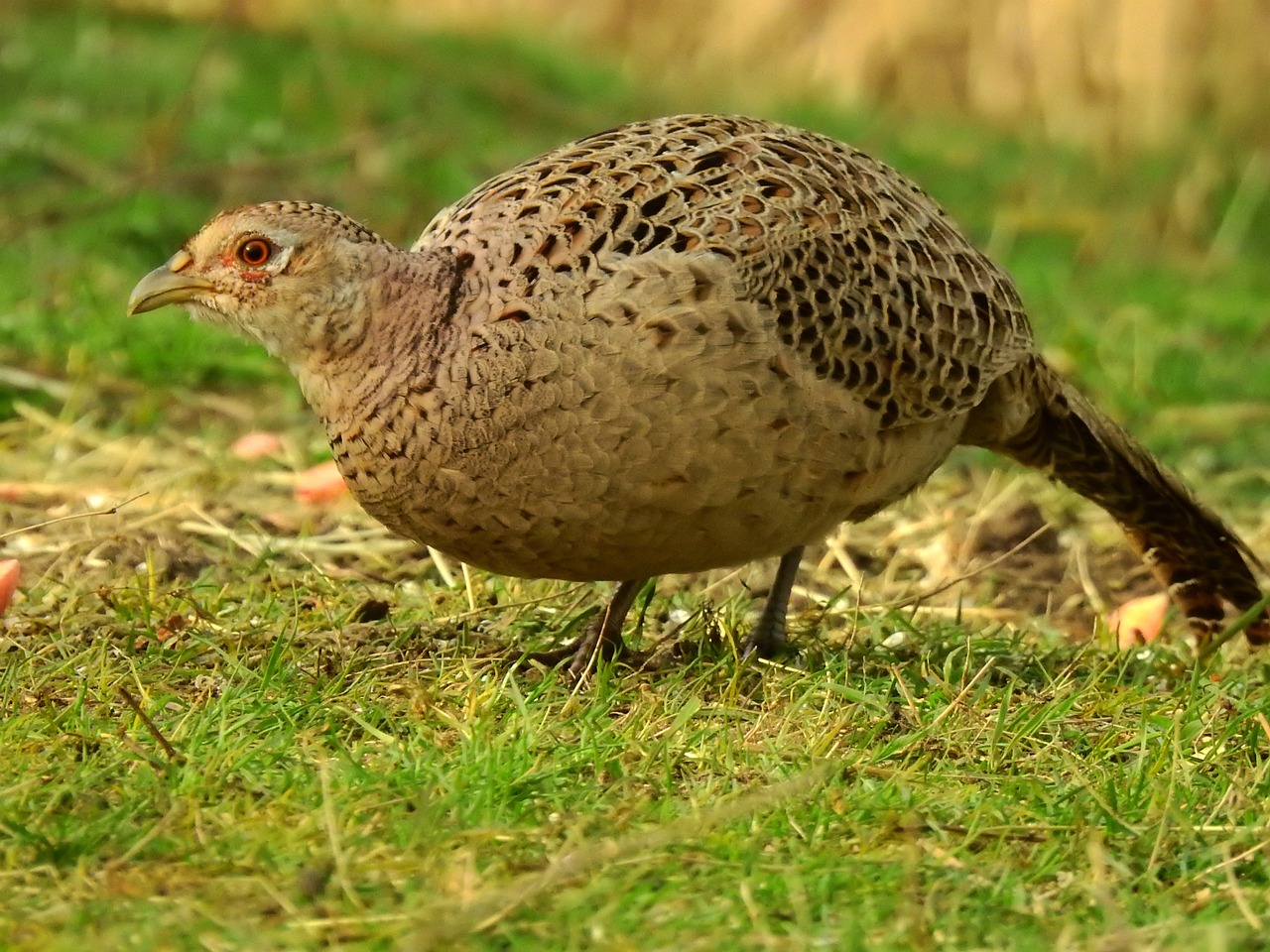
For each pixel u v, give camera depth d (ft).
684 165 28.58
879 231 29.27
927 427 30.19
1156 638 33.94
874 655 30.68
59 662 28.45
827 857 22.75
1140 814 24.79
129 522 36.32
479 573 33.86
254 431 43.16
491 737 25.99
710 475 27.25
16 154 58.18
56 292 49.14
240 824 23.09
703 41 80.74
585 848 22.20
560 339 26.61
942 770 26.13
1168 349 53.52
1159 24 73.15
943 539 38.45
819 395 27.89
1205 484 44.01
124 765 24.82
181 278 27.94
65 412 42.52
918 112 76.89
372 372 27.27
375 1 81.20
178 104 64.18
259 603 31.78
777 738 26.76
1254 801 25.36
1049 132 74.43
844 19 77.92
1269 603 33.14
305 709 26.68
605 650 30.09
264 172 59.31
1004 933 21.47
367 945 20.39
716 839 23.03
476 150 64.18
